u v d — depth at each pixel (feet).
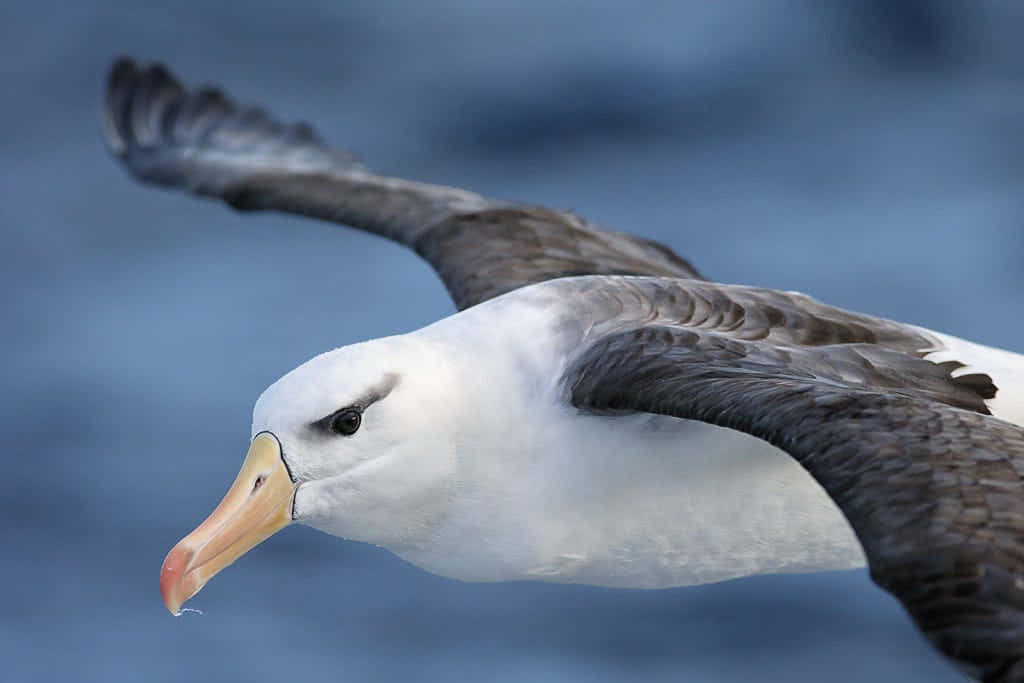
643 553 29.12
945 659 19.26
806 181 79.15
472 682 50.70
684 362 26.58
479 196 38.88
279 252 73.77
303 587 55.42
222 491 59.21
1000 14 92.38
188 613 54.08
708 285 30.19
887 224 74.90
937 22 91.86
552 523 28.68
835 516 28.89
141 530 57.77
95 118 87.15
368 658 51.78
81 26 94.58
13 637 53.16
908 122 84.53
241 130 44.88
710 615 53.83
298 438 28.17
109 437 62.08
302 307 68.90
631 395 26.32
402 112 86.69
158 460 60.85
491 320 29.30
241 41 93.97
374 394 28.04
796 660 51.55
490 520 28.73
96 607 54.65
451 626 53.42
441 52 91.97
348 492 28.32
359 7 97.09
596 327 28.86
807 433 22.84
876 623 53.06
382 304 69.00
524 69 89.40
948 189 77.77
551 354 28.66
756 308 29.37
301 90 89.40
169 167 43.55
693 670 51.26
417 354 28.58
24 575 55.77
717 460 28.27
